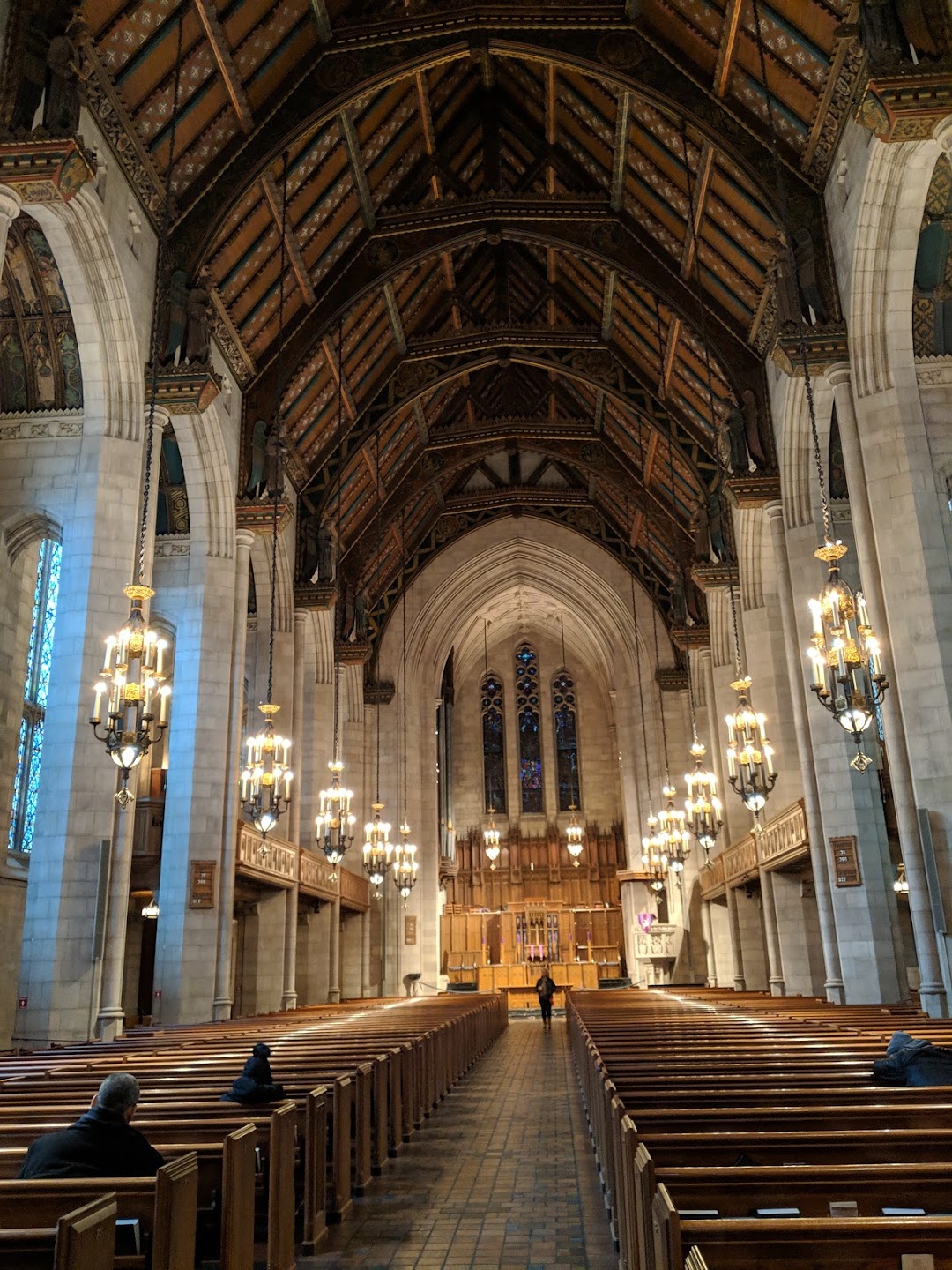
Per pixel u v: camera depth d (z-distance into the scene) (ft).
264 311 65.57
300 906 87.76
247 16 50.37
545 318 86.63
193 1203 13.91
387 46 56.70
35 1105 22.44
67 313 51.44
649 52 55.77
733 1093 19.72
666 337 73.46
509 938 136.67
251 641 79.46
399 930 108.47
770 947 75.20
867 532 49.24
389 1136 31.35
